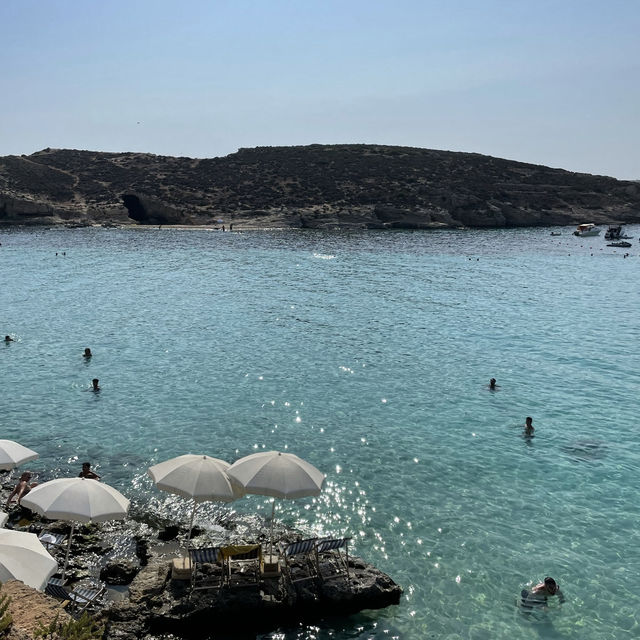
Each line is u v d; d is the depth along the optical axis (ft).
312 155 654.53
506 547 56.39
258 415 87.81
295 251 321.52
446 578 51.78
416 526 59.77
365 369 111.24
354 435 81.51
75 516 45.85
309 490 48.85
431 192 550.77
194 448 76.59
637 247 380.37
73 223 471.62
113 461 72.90
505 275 246.88
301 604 46.88
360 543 56.75
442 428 84.48
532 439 81.20
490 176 628.28
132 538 57.16
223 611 45.24
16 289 195.52
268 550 53.62
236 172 609.01
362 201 534.37
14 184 535.60
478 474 70.95
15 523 58.95
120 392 96.78
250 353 120.57
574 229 517.55
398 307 172.55
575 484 68.69
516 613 47.60
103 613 45.16
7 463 56.95
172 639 43.93
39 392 96.37
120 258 285.64
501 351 126.31
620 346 132.05
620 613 47.70
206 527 59.11
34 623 33.50
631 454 76.84
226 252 314.14
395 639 44.68
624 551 55.88
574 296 198.59
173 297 184.24
